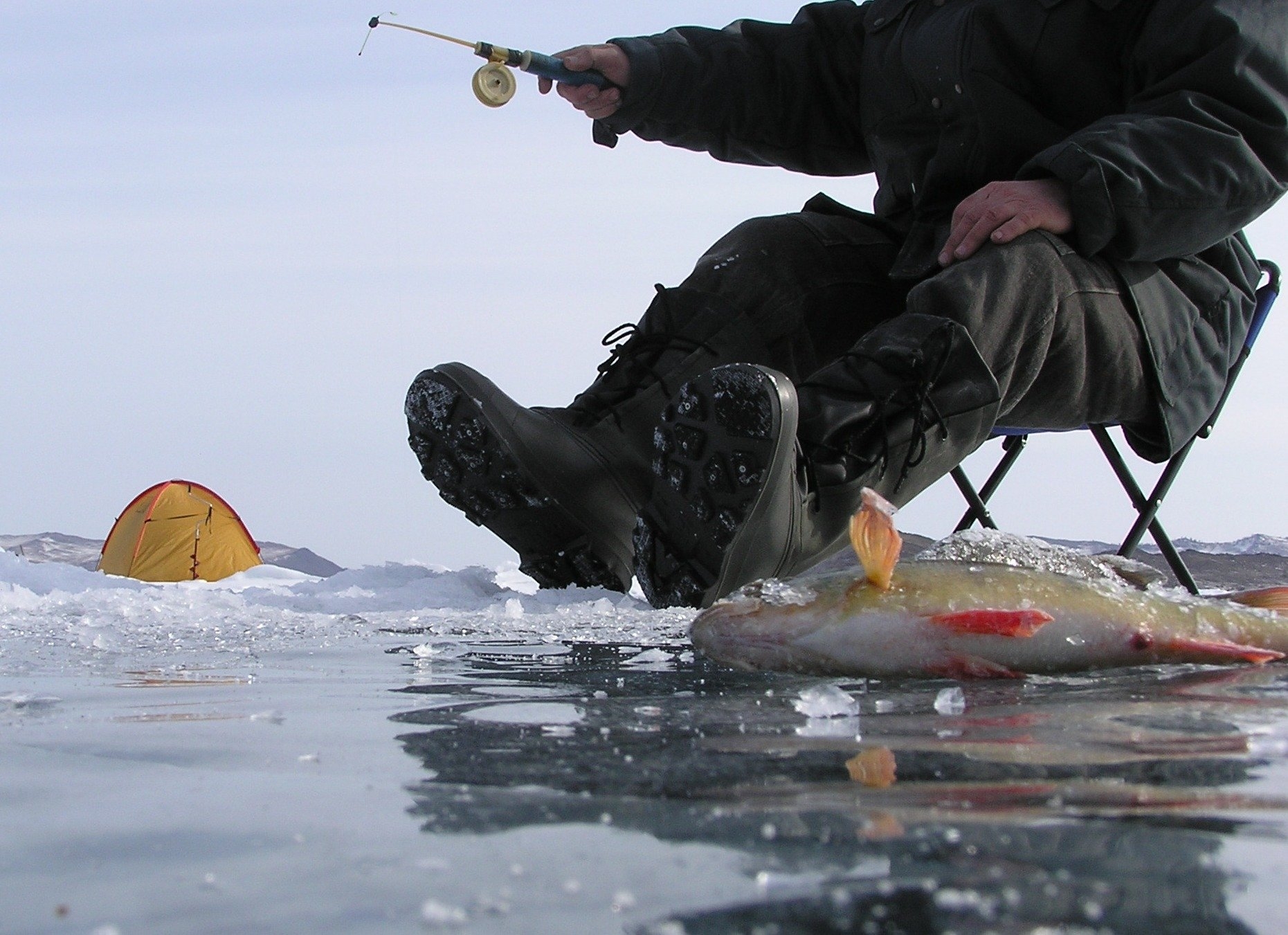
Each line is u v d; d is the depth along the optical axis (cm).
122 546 977
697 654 189
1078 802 78
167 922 54
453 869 63
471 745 104
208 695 145
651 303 390
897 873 61
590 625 261
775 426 273
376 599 340
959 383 304
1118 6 345
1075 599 163
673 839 68
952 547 175
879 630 158
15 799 82
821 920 54
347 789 84
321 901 57
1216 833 69
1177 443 351
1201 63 322
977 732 110
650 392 374
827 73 430
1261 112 321
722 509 285
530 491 355
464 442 353
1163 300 342
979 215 325
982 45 356
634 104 408
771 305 379
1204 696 136
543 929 53
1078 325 326
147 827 73
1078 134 324
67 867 64
